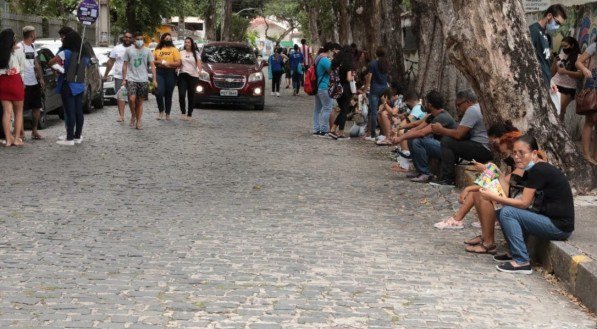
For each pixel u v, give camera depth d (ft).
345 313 18.28
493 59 29.68
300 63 105.81
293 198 32.45
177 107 76.38
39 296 18.83
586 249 21.70
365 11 73.10
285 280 20.77
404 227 27.91
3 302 18.30
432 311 18.67
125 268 21.43
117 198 31.12
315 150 48.26
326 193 33.86
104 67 76.74
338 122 54.75
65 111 46.06
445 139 35.91
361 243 25.26
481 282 21.42
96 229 25.88
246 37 280.10
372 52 70.90
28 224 26.27
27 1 97.91
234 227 26.84
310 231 26.66
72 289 19.44
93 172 36.88
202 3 186.09
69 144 46.19
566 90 41.27
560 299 20.24
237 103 76.69
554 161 30.30
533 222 22.38
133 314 17.75
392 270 22.20
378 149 49.83
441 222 27.89
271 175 37.96
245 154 45.01
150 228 26.27
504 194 23.31
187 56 63.41
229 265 22.06
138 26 114.32
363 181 37.24
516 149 23.40
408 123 41.11
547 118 30.30
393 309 18.71
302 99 98.32
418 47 59.98
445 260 23.59
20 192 31.65
